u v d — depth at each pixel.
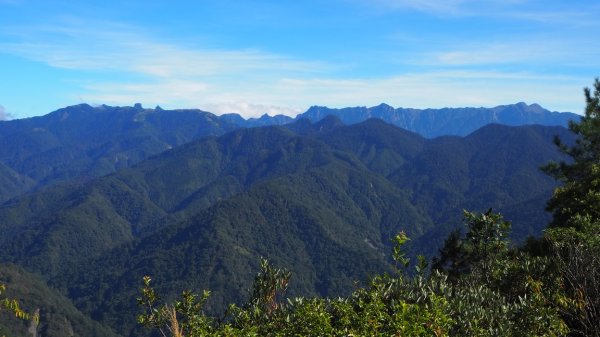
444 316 5.00
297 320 5.37
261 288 6.41
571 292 6.84
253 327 5.39
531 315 5.79
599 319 6.02
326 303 5.87
